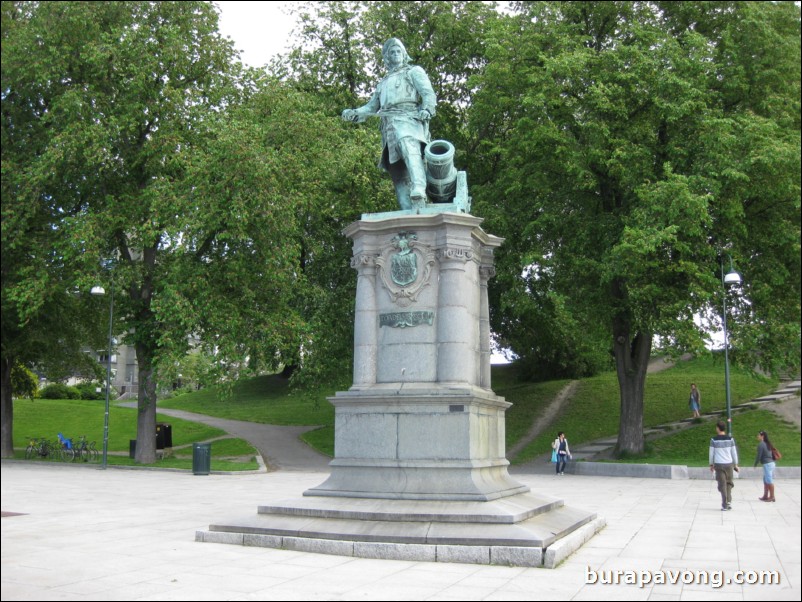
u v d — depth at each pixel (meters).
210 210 26.03
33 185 28.81
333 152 28.69
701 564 9.39
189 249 28.64
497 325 37.56
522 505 10.85
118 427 44.53
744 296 29.45
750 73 29.20
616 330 30.28
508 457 32.47
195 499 17.66
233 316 26.88
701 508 16.41
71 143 27.11
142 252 31.91
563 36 28.84
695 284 26.52
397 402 11.36
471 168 35.00
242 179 26.31
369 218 12.62
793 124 30.48
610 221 28.23
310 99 31.31
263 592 7.56
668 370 46.47
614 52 28.12
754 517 14.68
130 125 27.94
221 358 26.72
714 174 25.78
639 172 27.20
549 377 45.94
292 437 39.47
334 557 9.44
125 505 16.25
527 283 31.06
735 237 28.34
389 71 14.00
